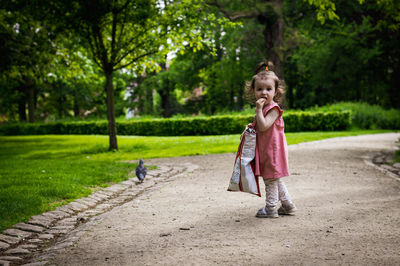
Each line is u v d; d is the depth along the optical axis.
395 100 33.22
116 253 3.21
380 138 16.30
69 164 9.50
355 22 32.06
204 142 15.77
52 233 4.09
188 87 41.94
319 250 3.04
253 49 30.16
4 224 4.25
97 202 5.69
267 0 23.67
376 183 6.17
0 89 33.69
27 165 9.39
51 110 42.59
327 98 35.94
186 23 12.98
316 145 13.24
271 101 4.11
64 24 12.77
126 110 48.84
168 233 3.72
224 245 3.25
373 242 3.21
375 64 31.91
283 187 4.22
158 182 7.19
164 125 26.33
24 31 14.73
